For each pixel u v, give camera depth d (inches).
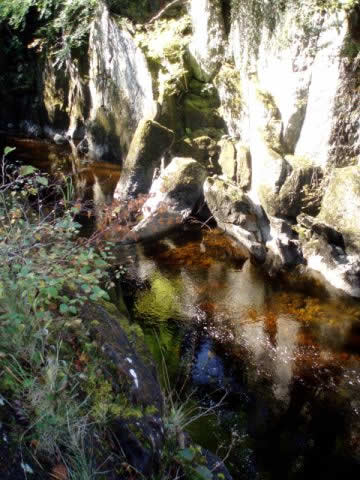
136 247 343.6
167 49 420.2
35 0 437.4
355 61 299.9
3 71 596.7
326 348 241.3
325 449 183.0
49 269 98.7
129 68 444.5
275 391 213.0
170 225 367.6
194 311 272.1
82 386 91.4
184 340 246.1
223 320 263.9
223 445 179.0
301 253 328.2
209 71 415.8
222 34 396.2
